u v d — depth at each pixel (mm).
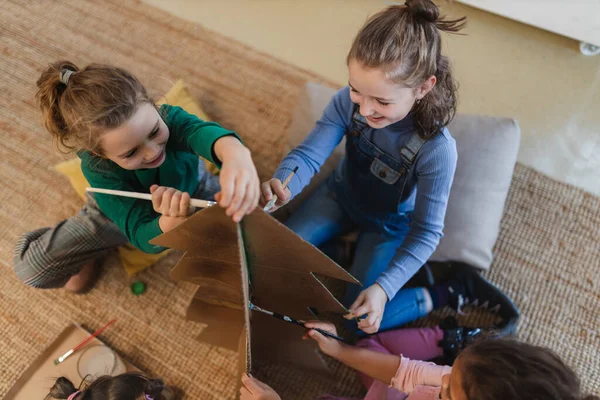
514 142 1214
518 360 719
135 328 1217
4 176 1380
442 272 1231
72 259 1130
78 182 1284
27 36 1562
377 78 743
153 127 829
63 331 1193
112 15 1586
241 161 681
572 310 1198
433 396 946
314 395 1139
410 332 1126
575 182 1335
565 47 1504
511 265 1250
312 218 1163
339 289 1244
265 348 1085
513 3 1481
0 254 1296
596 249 1252
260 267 771
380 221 1104
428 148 877
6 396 1130
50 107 856
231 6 1607
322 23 1573
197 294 963
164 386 1111
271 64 1503
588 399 741
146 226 883
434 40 756
